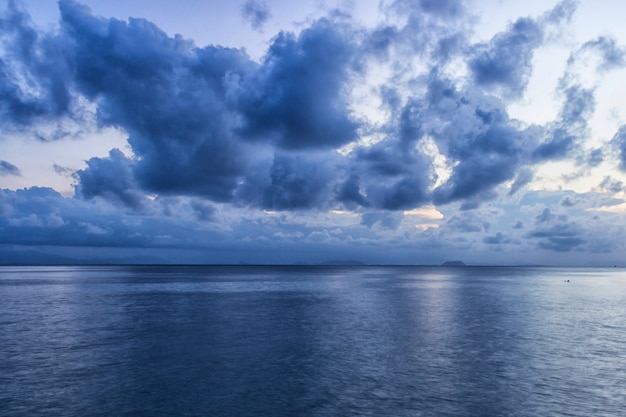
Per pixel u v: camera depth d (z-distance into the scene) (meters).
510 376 20.61
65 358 24.28
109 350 26.33
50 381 19.92
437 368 22.02
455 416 15.73
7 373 21.19
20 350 26.36
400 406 16.69
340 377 20.41
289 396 17.77
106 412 16.14
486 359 23.95
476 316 42.22
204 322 37.88
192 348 26.84
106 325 36.12
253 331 33.03
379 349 26.55
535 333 32.25
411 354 25.17
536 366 22.45
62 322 37.97
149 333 32.12
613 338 30.17
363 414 15.91
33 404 16.95
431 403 17.00
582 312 46.06
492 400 17.34
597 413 16.03
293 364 22.80
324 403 16.98
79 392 18.34
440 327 35.12
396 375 20.73
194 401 17.23
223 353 25.47
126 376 20.62
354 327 35.03
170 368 22.03
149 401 17.25
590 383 19.56
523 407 16.61
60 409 16.44
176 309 48.38
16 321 38.66
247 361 23.48
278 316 42.00
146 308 49.31
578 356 24.73
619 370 21.69
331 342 28.70
